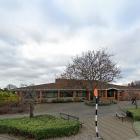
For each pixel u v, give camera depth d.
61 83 59.00
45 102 54.16
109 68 54.22
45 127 19.73
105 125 25.12
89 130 22.52
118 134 21.27
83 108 43.25
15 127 20.30
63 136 19.97
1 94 40.00
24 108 37.59
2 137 19.88
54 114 32.94
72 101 56.38
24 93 45.22
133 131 22.48
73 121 23.20
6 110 35.81
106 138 19.84
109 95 63.72
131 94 63.62
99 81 54.19
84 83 56.22
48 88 56.22
